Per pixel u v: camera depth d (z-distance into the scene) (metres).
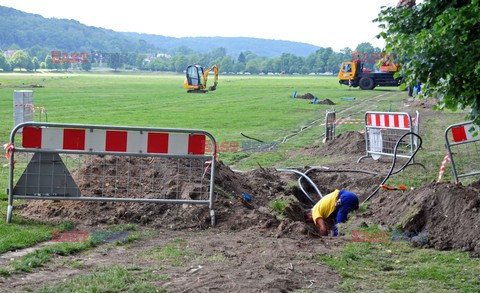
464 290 6.27
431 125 26.16
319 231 10.04
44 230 8.09
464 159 15.52
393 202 9.91
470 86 7.39
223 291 5.97
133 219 8.83
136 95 52.81
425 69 7.22
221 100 46.88
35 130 8.66
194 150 8.91
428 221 8.55
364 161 15.77
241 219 8.86
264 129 25.45
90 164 9.91
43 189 8.72
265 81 109.31
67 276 6.38
